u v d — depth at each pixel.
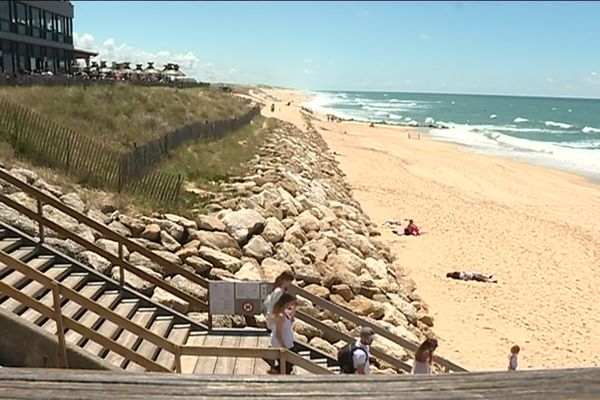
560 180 38.53
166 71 63.88
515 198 31.20
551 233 23.41
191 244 12.40
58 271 8.97
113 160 15.14
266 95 149.62
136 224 12.23
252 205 15.88
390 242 20.92
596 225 25.45
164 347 6.32
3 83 23.61
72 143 15.05
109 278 9.48
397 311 13.23
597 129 95.19
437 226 23.47
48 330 7.19
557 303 15.92
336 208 21.55
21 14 39.38
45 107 21.38
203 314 9.95
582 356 12.78
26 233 9.99
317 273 13.22
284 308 7.78
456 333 13.66
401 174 36.94
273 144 32.59
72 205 11.86
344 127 75.06
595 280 17.95
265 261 13.01
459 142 64.75
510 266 18.91
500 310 15.22
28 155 13.72
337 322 11.80
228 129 31.73
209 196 16.19
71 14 48.56
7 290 6.23
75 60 56.31
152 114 27.59
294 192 19.77
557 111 162.62
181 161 20.02
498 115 139.25
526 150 57.97
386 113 138.88
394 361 8.71
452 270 18.23
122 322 6.29
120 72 57.44
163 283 9.16
